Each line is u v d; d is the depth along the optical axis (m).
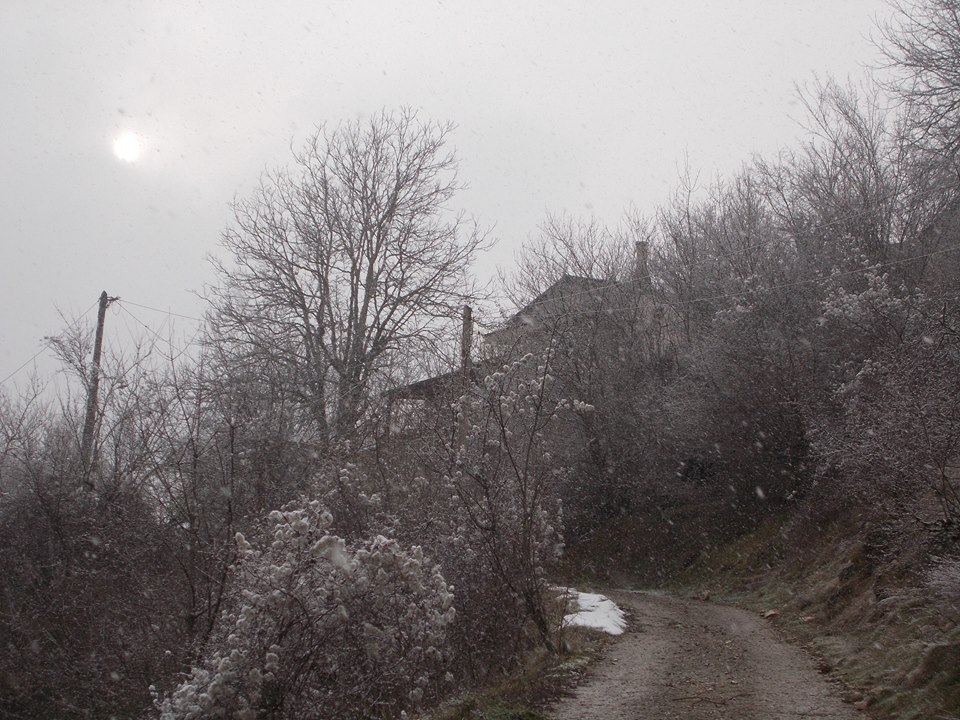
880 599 11.62
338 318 28.17
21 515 17.42
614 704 8.56
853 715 8.04
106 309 23.12
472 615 10.90
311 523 9.48
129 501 15.66
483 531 11.20
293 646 8.72
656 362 27.27
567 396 26.73
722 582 19.25
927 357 13.10
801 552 17.08
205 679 8.61
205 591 12.23
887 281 19.19
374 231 28.89
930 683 7.98
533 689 9.16
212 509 14.51
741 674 9.81
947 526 11.02
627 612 14.72
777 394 20.53
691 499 24.39
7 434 18.59
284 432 20.47
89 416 18.41
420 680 9.30
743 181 27.20
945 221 19.53
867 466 13.24
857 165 23.12
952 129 18.22
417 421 15.18
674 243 28.62
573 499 26.58
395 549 9.23
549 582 13.09
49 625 15.01
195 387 15.48
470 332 17.78
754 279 22.56
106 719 12.66
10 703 13.77
